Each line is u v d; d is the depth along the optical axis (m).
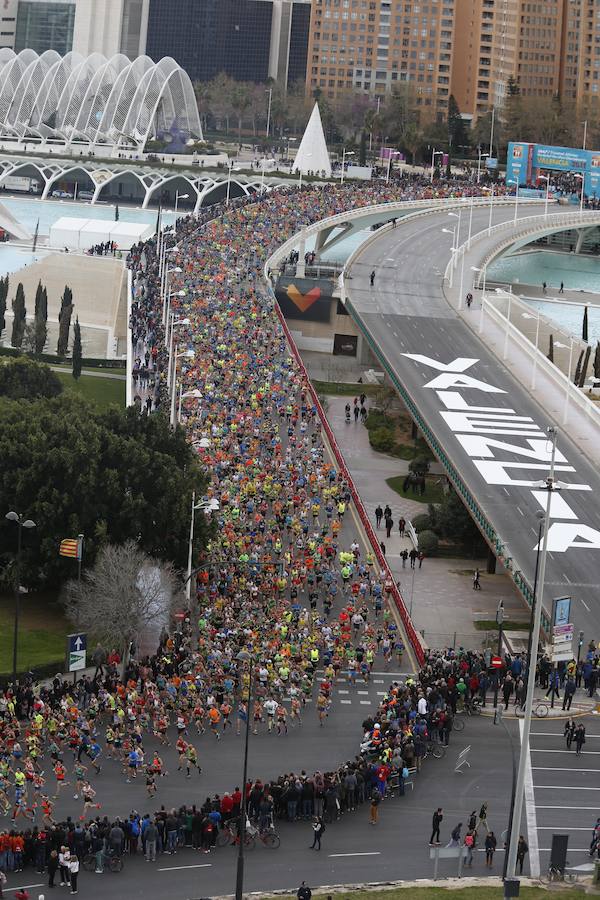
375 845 125.50
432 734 145.38
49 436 192.38
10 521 182.50
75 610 166.50
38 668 160.38
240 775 137.38
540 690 161.62
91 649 169.50
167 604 165.88
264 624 167.25
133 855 122.69
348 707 155.75
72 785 133.88
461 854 120.06
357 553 198.00
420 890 114.38
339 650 164.25
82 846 119.75
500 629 167.25
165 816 123.38
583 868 119.88
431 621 187.50
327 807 129.88
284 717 148.62
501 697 158.75
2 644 170.25
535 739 148.75
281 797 129.38
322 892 114.75
